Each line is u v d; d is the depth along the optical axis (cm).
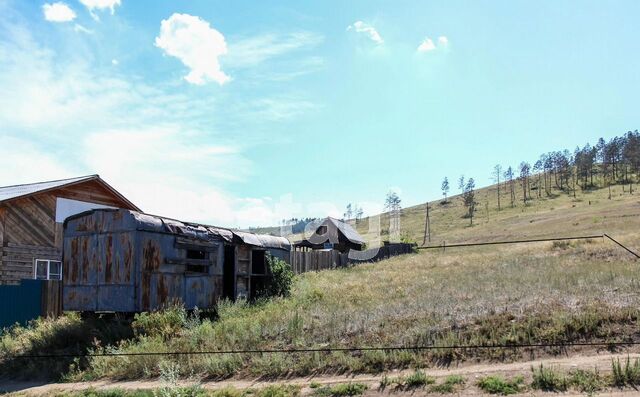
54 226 2252
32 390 1148
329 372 1044
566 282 1481
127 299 1568
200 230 1861
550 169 17362
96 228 1661
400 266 3294
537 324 1102
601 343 991
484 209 14125
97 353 1343
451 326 1169
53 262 2234
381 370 1019
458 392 856
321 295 1980
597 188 13838
